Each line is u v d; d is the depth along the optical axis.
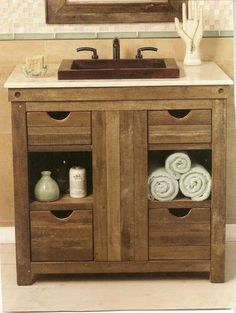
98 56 3.18
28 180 2.93
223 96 2.85
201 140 2.89
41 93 2.85
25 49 3.29
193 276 3.09
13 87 2.83
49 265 2.97
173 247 2.97
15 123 2.88
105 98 2.85
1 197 3.40
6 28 3.26
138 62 3.13
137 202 2.94
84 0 3.23
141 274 3.12
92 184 3.11
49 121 2.88
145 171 2.92
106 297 2.93
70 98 2.85
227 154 3.38
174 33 3.27
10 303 2.89
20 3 3.24
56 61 3.30
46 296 2.94
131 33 3.27
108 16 3.24
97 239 2.96
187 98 2.86
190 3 3.23
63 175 3.12
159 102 2.86
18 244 2.96
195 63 3.17
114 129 2.88
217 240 2.96
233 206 3.42
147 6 3.23
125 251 2.97
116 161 2.91
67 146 2.90
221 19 3.26
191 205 2.94
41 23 3.26
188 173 2.94
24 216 2.94
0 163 3.37
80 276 3.11
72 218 2.95
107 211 2.95
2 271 3.14
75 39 3.28
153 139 2.89
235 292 2.95
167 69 2.88
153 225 2.96
